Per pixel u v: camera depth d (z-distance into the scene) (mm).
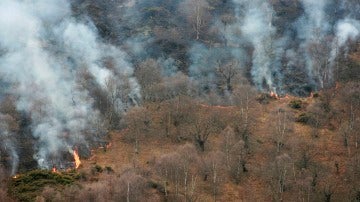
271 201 92688
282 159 95500
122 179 85500
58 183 91500
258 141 107500
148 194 87188
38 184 90562
